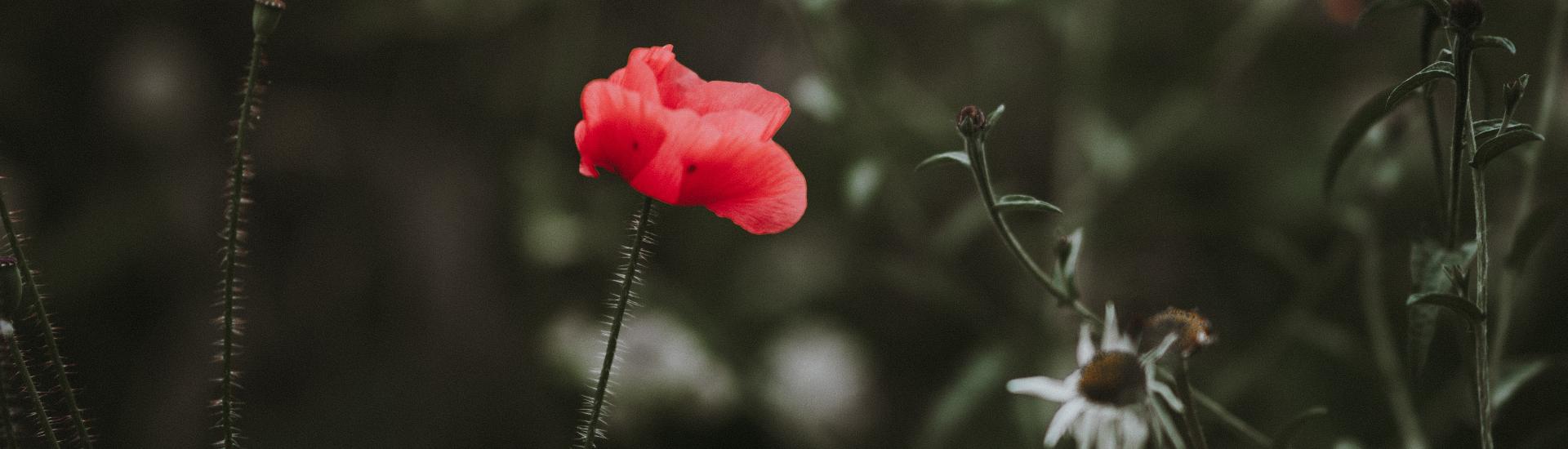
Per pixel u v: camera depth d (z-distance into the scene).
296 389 1.37
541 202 1.33
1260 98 1.42
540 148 1.37
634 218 0.62
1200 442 0.63
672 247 1.45
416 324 1.39
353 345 1.38
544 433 1.35
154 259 1.33
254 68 0.59
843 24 1.04
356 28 1.31
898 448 1.43
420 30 1.33
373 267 1.39
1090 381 0.62
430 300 1.39
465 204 1.41
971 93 1.49
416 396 1.36
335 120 1.38
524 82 1.38
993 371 1.05
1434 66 0.58
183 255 1.34
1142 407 0.62
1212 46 1.30
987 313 1.11
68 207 1.33
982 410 1.13
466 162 1.41
